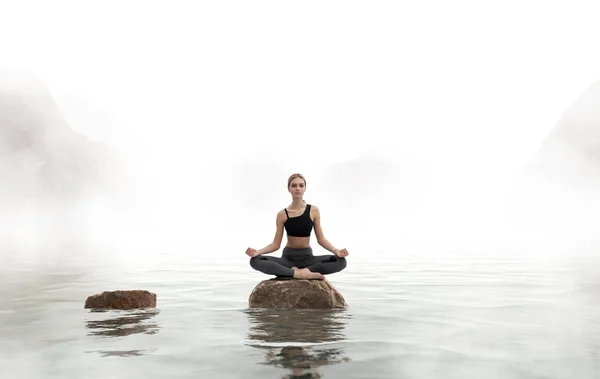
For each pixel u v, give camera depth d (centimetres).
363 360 310
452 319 460
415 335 387
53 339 377
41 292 670
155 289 700
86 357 321
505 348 344
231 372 283
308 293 532
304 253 586
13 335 392
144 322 448
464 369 292
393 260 1216
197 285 745
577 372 287
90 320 459
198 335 388
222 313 498
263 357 317
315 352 330
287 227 586
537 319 459
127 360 312
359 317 471
